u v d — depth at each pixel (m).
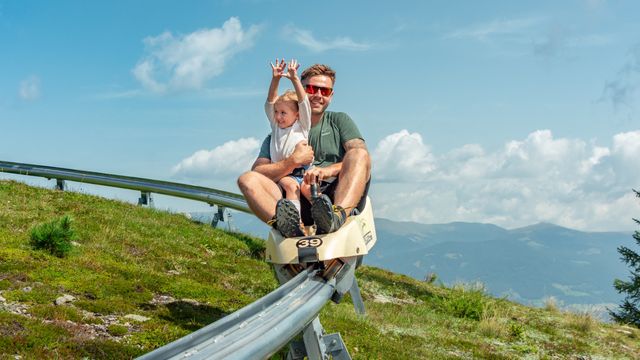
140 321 8.74
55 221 11.99
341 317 12.66
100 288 9.91
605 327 18.88
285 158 6.83
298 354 6.86
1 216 14.37
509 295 20.39
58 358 6.72
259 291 13.23
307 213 7.06
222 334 3.88
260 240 19.94
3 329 7.22
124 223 16.72
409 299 17.47
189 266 13.95
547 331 16.39
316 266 5.96
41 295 8.80
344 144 7.36
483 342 13.88
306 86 7.40
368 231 6.79
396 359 10.53
